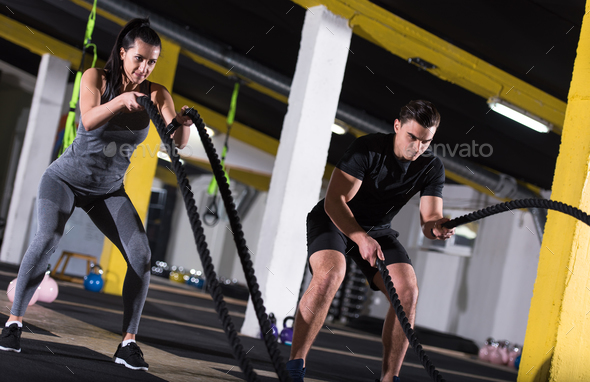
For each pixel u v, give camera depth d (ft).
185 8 20.57
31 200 28.81
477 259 34.37
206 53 21.85
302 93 16.42
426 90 22.31
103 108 6.17
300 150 16.31
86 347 7.58
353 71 22.36
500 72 19.72
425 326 36.40
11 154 39.96
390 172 7.61
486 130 25.20
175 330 12.85
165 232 51.42
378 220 7.95
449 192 36.88
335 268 7.06
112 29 23.54
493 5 15.60
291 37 20.68
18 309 6.29
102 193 6.84
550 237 10.62
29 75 34.58
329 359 12.87
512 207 6.88
